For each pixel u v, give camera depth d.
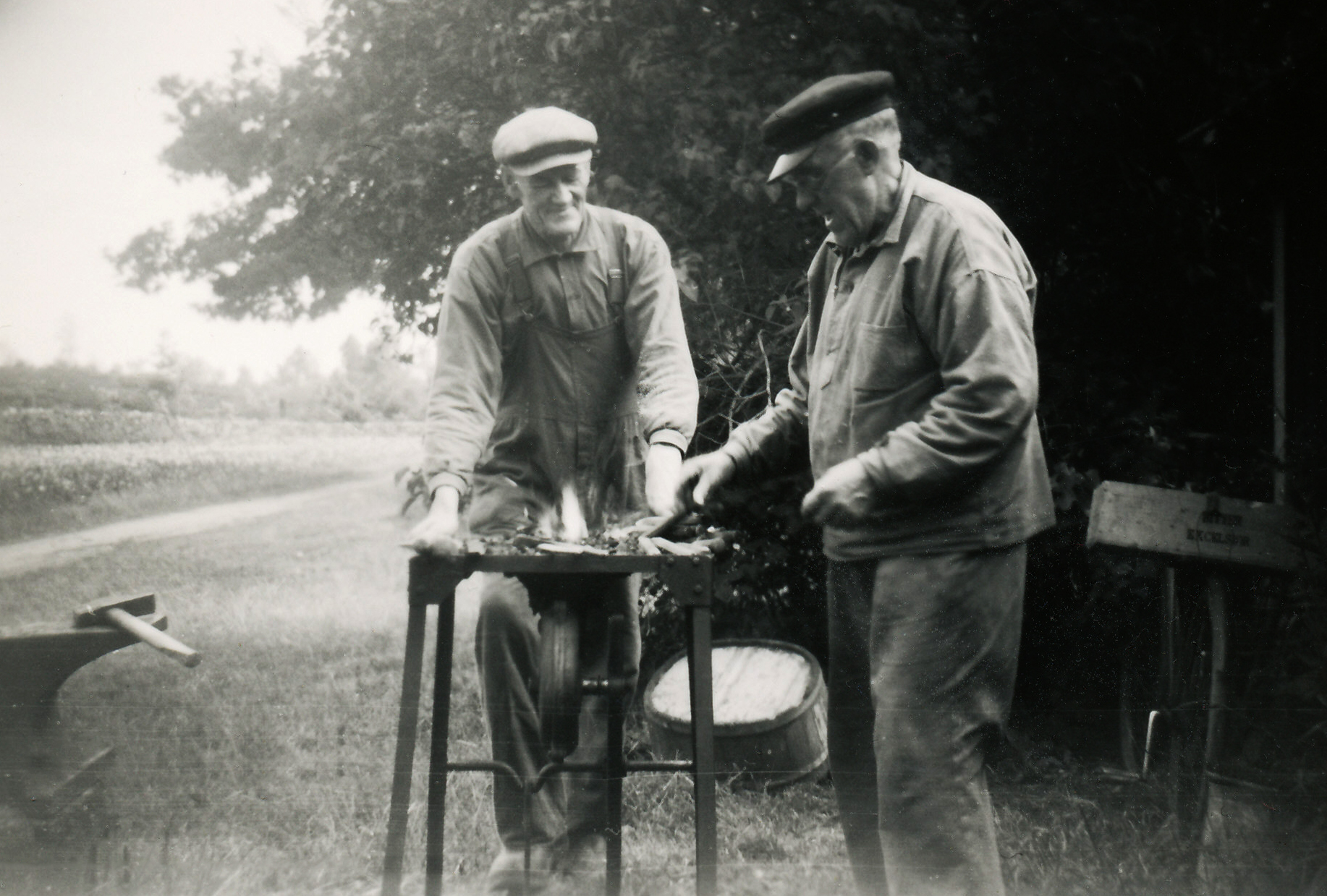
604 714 3.27
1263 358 4.30
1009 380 2.28
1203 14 4.59
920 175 2.51
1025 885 3.04
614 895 2.65
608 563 2.44
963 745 2.39
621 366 3.32
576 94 5.05
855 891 2.98
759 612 5.05
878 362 2.50
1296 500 3.18
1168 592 3.43
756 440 2.96
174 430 14.13
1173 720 3.35
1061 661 4.46
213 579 8.79
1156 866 3.07
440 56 5.47
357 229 6.04
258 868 3.30
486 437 3.06
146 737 4.57
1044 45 4.63
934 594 2.40
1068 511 4.32
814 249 4.86
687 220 4.95
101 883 3.15
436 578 2.43
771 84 4.84
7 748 3.31
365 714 4.98
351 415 17.48
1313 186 3.64
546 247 3.15
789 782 4.12
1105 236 4.58
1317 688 2.99
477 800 3.86
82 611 3.36
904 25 4.63
